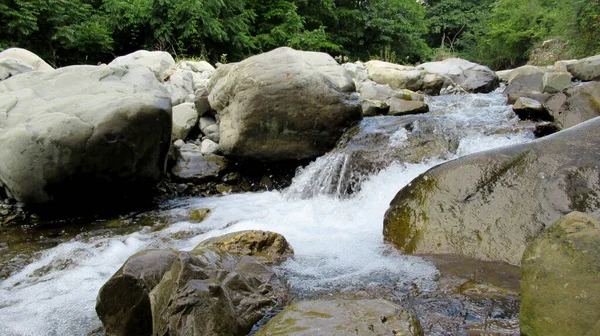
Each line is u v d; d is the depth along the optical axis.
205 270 2.50
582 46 13.07
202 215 4.84
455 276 2.82
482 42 23.47
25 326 2.68
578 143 3.24
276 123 5.63
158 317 2.31
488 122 5.90
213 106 6.26
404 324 1.98
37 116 4.64
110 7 11.45
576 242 1.90
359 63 11.33
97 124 4.55
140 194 5.29
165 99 5.12
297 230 4.16
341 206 4.84
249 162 5.96
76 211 4.91
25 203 4.63
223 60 11.47
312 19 17.28
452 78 10.48
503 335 2.13
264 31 15.42
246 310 2.47
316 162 5.66
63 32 9.88
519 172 3.26
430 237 3.27
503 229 3.06
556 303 1.82
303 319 2.05
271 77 5.62
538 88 8.85
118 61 8.05
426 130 5.62
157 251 2.72
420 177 3.67
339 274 3.05
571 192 3.01
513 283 2.65
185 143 6.57
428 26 28.05
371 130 5.73
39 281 3.36
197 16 11.79
